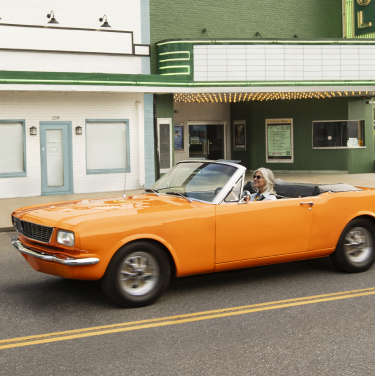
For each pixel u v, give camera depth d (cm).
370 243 668
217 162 611
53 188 1543
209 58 1647
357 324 466
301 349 409
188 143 2214
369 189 689
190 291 584
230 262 564
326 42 1731
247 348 411
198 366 377
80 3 1557
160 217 519
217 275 659
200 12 1884
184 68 1634
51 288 605
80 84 1446
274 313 501
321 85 1738
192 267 543
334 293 570
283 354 399
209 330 454
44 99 1508
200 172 613
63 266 491
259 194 652
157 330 455
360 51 1756
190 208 542
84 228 482
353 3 2031
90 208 548
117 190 1628
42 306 532
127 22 1623
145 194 638
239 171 576
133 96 1625
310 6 2069
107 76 1482
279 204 590
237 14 1950
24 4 1484
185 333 447
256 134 2184
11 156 1487
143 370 371
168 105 1734
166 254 537
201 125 2244
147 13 1648
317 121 2097
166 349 411
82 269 487
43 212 546
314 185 667
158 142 1725
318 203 619
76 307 527
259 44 1678
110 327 464
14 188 1487
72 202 614
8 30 1467
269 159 2177
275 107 2144
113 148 1620
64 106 1536
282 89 1709
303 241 611
